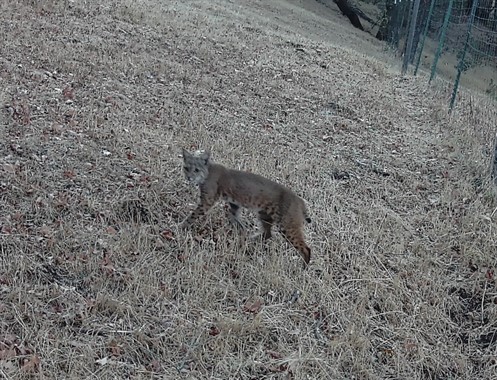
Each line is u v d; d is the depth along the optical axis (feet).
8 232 13.65
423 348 13.64
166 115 19.58
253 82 24.29
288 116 21.95
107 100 19.44
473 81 42.65
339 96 24.97
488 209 17.63
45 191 14.82
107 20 26.81
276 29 38.11
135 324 12.73
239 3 47.29
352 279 14.76
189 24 30.60
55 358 11.79
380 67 34.24
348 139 21.16
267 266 14.42
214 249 14.64
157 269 13.83
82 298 12.84
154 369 12.14
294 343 13.17
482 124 24.11
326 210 16.60
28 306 12.41
